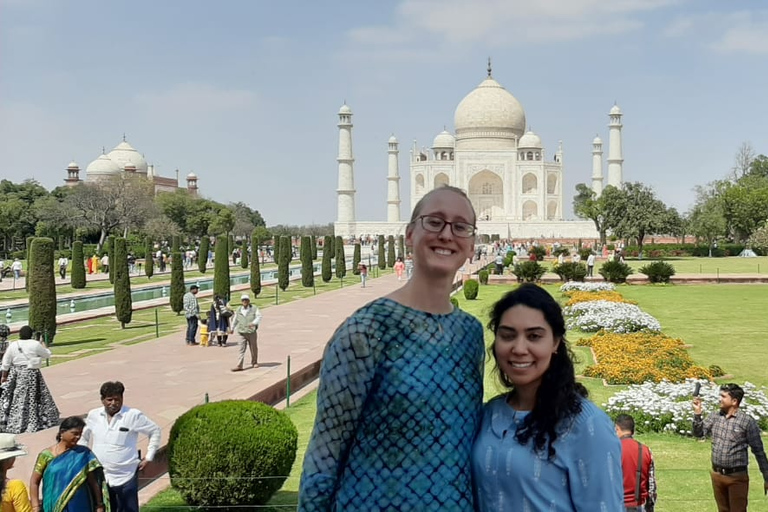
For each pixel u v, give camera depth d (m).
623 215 68.44
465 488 3.58
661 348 18.62
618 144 104.12
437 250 3.71
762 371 17.47
